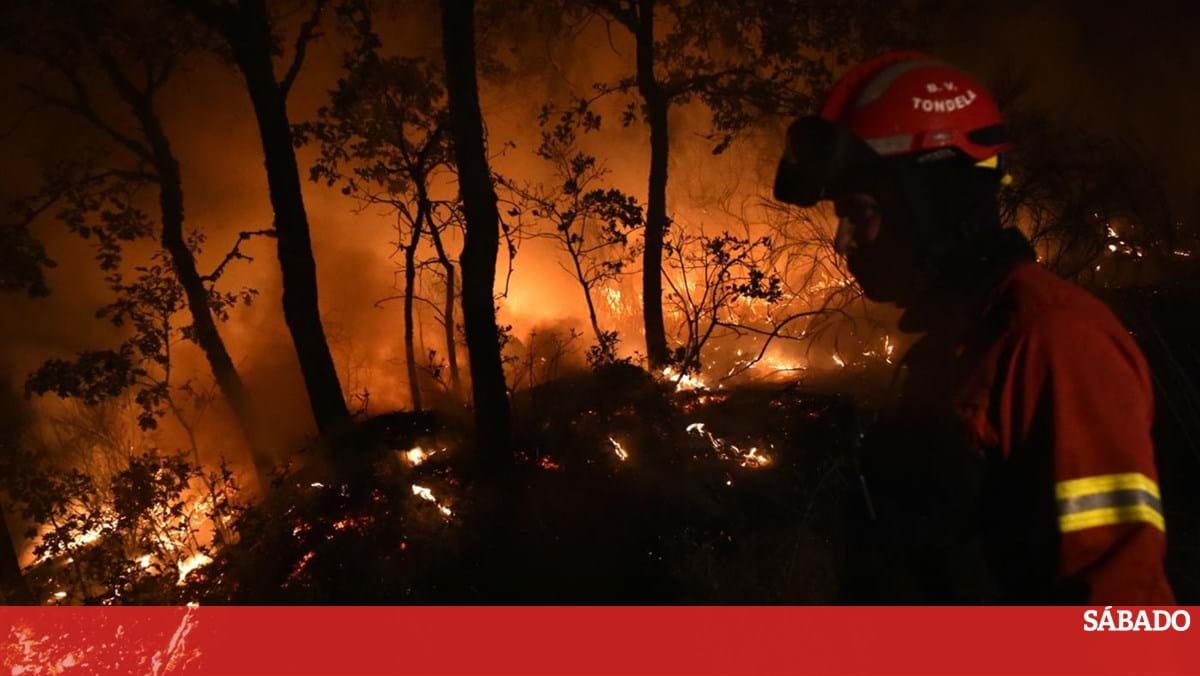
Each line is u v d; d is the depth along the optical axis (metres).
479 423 7.03
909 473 1.55
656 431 6.84
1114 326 1.34
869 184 1.58
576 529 5.79
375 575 5.80
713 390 7.94
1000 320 1.39
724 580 4.86
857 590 1.71
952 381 1.45
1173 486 4.63
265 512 7.04
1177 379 5.12
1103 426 1.28
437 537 5.95
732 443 6.39
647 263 9.60
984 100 1.59
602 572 5.37
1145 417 1.32
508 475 6.57
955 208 1.54
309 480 7.18
